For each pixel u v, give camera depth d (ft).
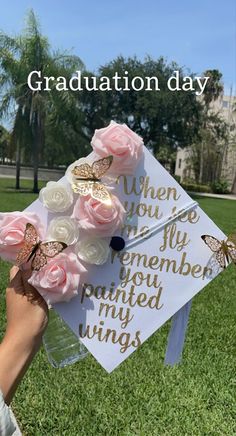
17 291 1.78
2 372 1.63
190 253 2.08
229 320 6.86
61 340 2.04
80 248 1.90
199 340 5.96
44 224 1.90
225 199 49.34
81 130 44.37
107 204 1.88
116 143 1.96
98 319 1.99
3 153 59.57
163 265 2.06
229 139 73.61
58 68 37.47
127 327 2.02
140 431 3.86
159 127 49.57
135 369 4.97
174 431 3.89
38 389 4.44
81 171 1.93
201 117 51.83
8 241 1.79
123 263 2.03
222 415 4.18
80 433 3.78
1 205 22.53
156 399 4.38
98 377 4.76
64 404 4.20
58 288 1.79
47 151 45.14
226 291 8.65
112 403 4.28
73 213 1.89
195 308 7.39
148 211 2.06
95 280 1.99
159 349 5.55
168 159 74.54
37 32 36.70
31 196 29.99
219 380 4.84
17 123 37.68
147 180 2.07
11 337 1.71
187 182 71.97
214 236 2.08
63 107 38.06
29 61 36.91
